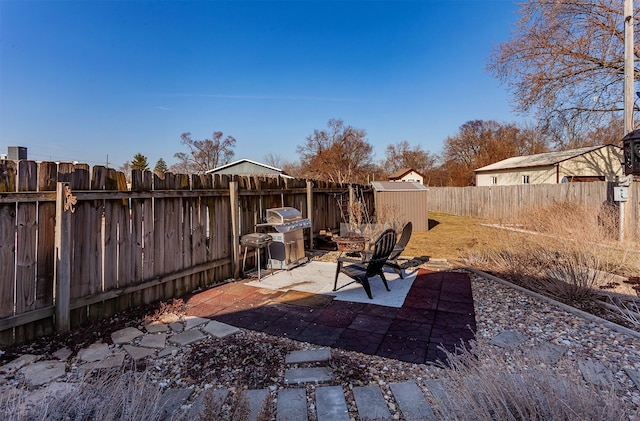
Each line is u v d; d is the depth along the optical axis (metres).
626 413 1.58
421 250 7.42
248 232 5.45
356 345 2.80
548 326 3.14
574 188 11.45
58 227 2.87
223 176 4.93
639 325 3.03
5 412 1.69
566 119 12.99
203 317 3.45
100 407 1.65
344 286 4.61
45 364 2.43
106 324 3.20
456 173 36.12
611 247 4.99
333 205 8.80
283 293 4.29
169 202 4.02
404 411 1.89
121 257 3.46
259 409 1.92
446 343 2.83
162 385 2.18
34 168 2.77
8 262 2.61
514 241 5.52
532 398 1.53
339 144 37.91
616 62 11.23
